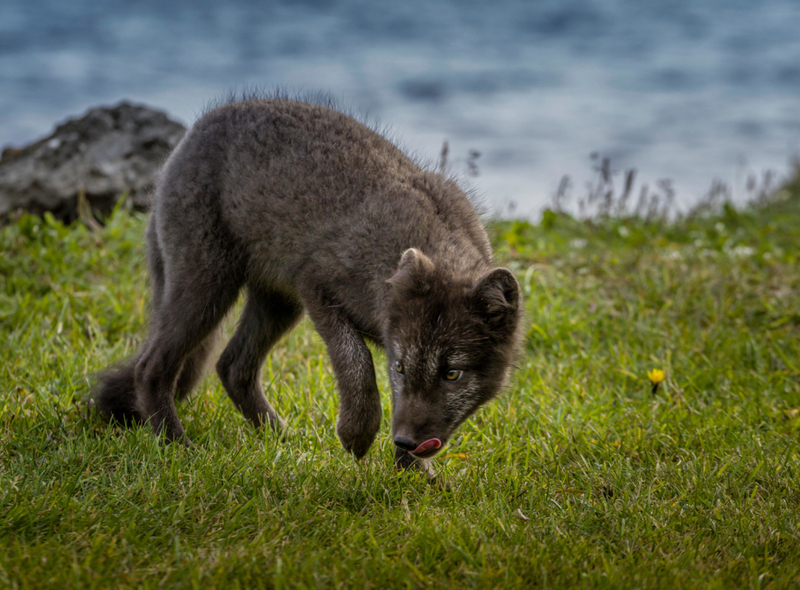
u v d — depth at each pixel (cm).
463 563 633
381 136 925
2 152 1683
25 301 1207
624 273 1484
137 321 1215
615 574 618
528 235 1728
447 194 863
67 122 1664
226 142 880
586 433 927
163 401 902
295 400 1002
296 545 644
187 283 892
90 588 566
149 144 1656
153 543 646
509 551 655
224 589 579
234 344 956
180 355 908
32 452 799
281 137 864
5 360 1026
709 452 882
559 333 1238
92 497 700
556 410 984
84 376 1003
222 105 940
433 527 680
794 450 878
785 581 616
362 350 818
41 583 564
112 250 1420
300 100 967
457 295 737
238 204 870
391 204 820
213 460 797
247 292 955
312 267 840
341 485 776
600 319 1283
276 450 828
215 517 692
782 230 1831
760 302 1335
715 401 1020
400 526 690
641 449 895
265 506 710
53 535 643
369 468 797
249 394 955
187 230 887
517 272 1462
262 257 884
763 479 820
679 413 978
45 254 1346
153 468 772
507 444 887
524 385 1068
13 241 1381
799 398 1037
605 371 1130
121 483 737
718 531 712
